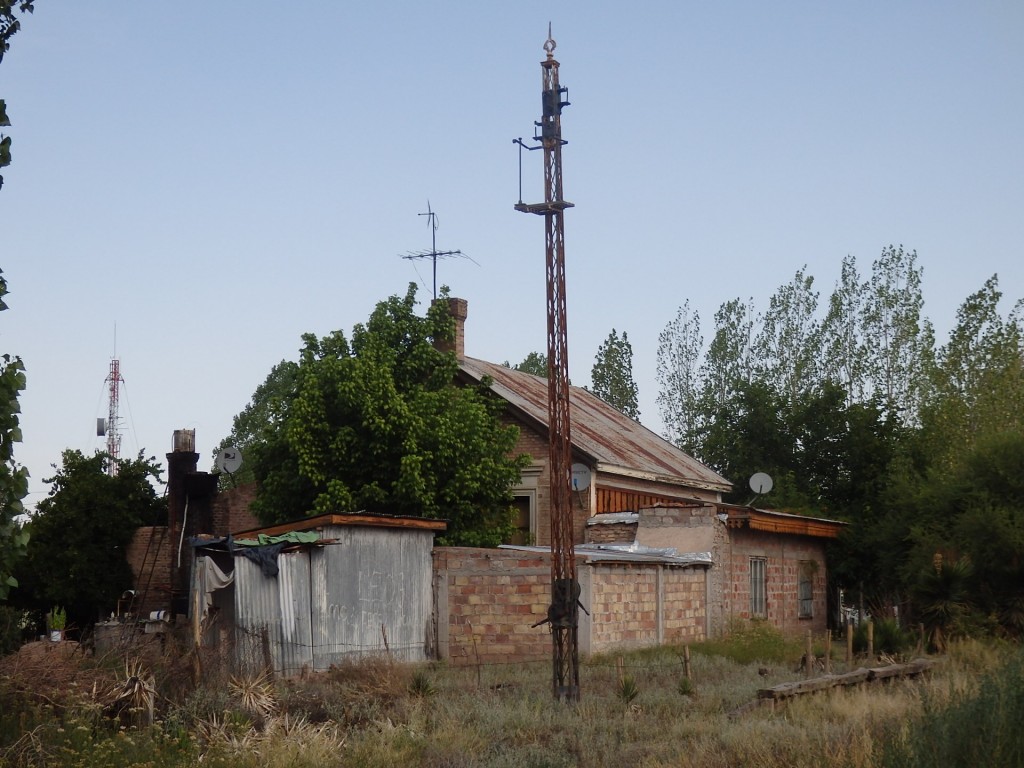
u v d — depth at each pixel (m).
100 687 14.10
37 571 29.72
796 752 11.53
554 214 16.88
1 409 10.35
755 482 33.00
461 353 33.94
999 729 10.26
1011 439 28.91
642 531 28.28
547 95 16.83
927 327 49.38
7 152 10.02
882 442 39.81
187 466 29.08
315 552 20.78
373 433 26.08
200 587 19.06
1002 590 26.17
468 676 19.39
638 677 18.78
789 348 52.38
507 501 28.16
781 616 30.20
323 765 12.13
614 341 61.50
